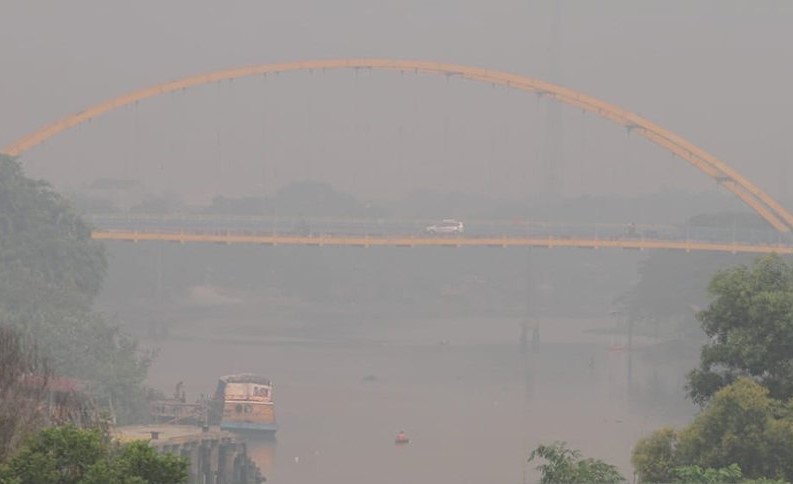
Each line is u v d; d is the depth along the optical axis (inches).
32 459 5187.0
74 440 5265.8
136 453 5221.5
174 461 5236.2
